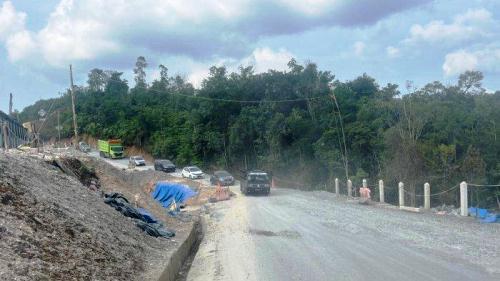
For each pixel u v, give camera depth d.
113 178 23.12
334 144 60.34
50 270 6.73
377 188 47.16
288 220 20.58
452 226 17.53
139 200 21.05
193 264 12.75
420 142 45.88
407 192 37.16
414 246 13.36
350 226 17.92
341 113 65.19
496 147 48.06
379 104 59.41
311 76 71.81
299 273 10.67
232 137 69.62
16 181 9.65
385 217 20.80
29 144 28.73
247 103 74.12
